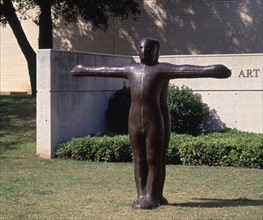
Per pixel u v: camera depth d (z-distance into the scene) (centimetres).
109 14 2692
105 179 1183
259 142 1377
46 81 1486
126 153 1443
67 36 2809
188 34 2681
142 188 888
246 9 2605
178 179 1184
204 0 2655
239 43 2619
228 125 1728
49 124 1488
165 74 864
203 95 1744
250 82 1700
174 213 862
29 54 2547
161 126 868
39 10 2706
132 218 834
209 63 1727
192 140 1432
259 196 1017
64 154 1486
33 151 1552
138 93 864
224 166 1369
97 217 850
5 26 2712
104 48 2778
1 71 2870
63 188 1082
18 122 1780
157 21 2719
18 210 902
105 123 1730
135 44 2744
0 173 1261
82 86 1606
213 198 995
